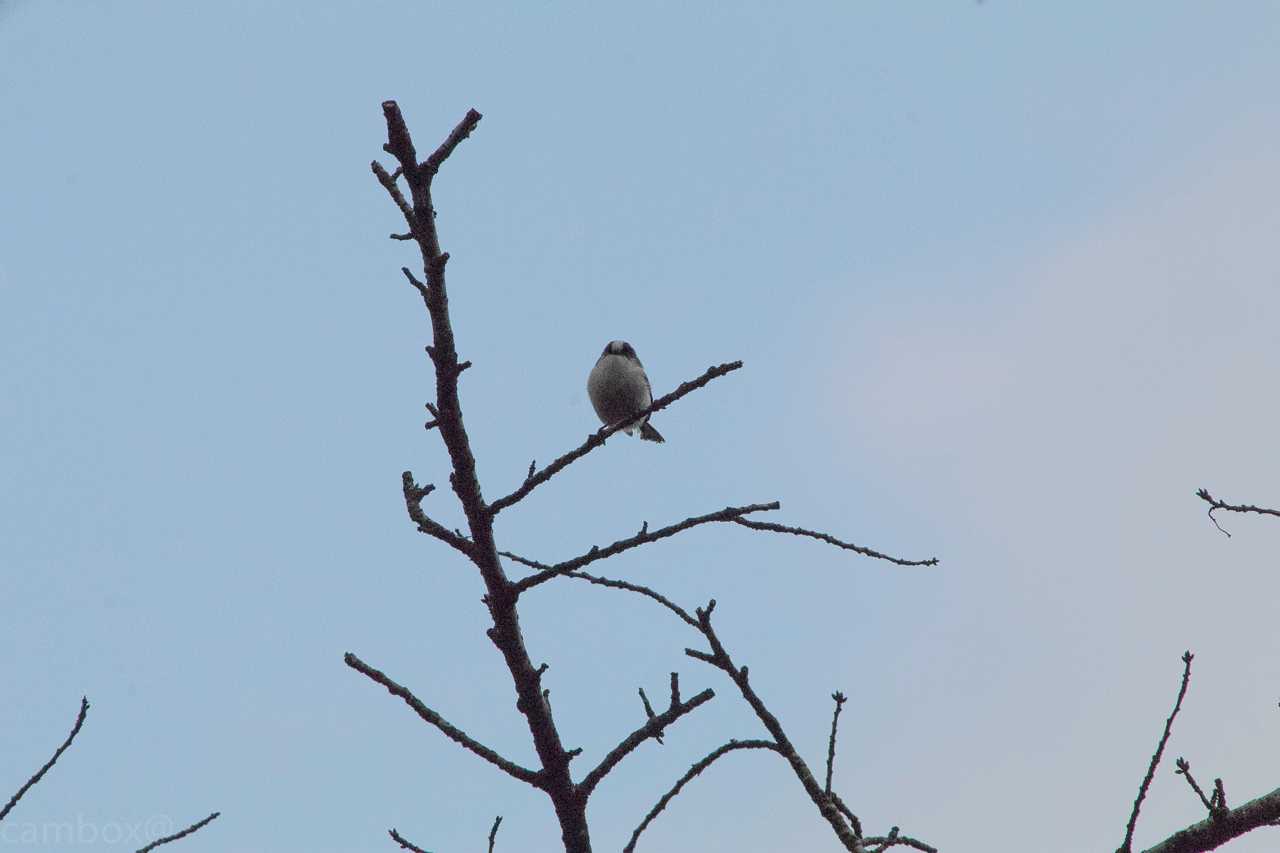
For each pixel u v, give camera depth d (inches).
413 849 366.6
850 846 339.3
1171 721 350.6
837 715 357.1
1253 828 365.4
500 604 376.5
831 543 400.8
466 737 370.0
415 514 380.8
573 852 365.7
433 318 367.6
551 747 368.5
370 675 374.9
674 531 378.3
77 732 348.2
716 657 357.4
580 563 376.2
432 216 368.5
